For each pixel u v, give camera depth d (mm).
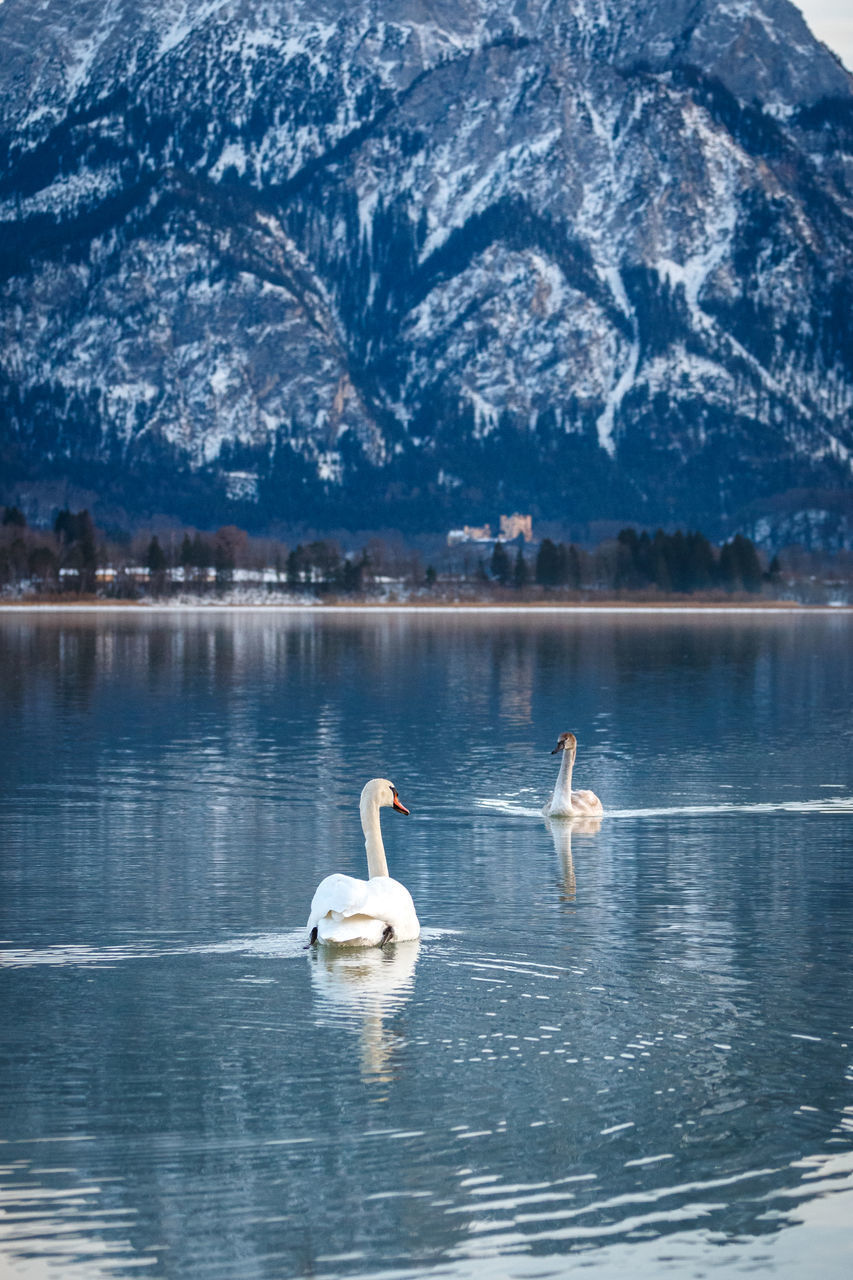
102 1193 11062
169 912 20125
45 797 31906
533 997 15969
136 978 16594
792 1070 13688
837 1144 12031
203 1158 11656
